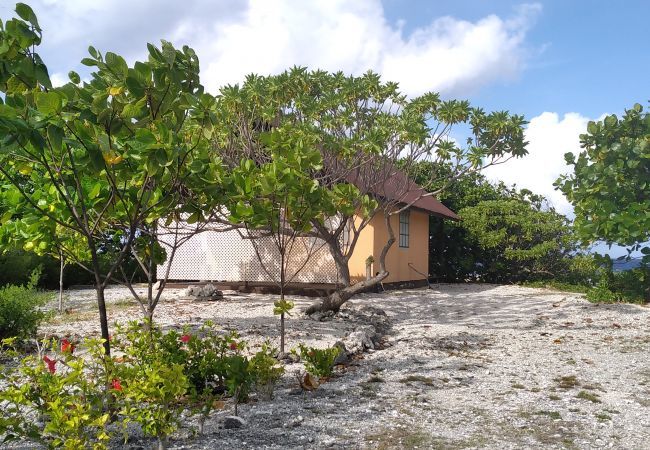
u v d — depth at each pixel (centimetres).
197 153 518
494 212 2322
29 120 387
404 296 1648
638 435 494
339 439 463
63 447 357
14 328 755
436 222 2383
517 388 654
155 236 574
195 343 574
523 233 2280
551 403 592
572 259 2248
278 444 446
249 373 543
